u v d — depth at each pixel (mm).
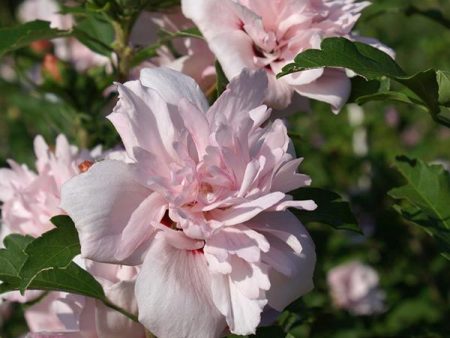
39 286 356
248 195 331
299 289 342
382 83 420
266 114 347
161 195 330
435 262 771
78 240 349
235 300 326
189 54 447
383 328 679
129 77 490
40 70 603
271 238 341
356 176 914
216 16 397
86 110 581
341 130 976
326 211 405
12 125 826
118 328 368
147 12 466
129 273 377
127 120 333
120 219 325
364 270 840
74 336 381
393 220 750
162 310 319
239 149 334
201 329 323
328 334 629
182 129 334
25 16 768
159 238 327
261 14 401
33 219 423
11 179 459
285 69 365
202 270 331
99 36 509
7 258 367
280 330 384
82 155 470
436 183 456
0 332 783
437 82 383
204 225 326
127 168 329
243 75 348
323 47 369
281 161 338
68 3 559
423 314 743
